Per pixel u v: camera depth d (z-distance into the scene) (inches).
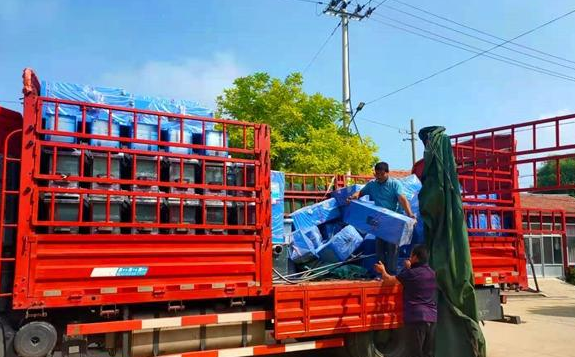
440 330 278.7
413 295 262.1
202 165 242.4
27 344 204.7
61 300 206.1
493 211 374.6
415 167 398.0
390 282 271.9
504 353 347.3
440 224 288.7
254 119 699.4
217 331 244.4
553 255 986.1
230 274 242.2
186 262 231.8
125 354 224.5
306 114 730.2
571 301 705.6
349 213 321.4
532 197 1138.7
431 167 296.0
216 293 236.5
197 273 233.8
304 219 331.0
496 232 373.7
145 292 221.6
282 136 697.0
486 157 351.3
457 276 282.0
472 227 360.8
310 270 296.8
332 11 830.5
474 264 352.8
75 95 230.7
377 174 315.6
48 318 216.7
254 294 246.8
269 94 708.0
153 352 229.9
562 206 1064.2
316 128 725.3
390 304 284.8
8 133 222.5
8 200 213.9
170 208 233.6
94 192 216.1
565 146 302.7
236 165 255.0
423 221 295.6
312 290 260.4
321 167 650.8
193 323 234.1
